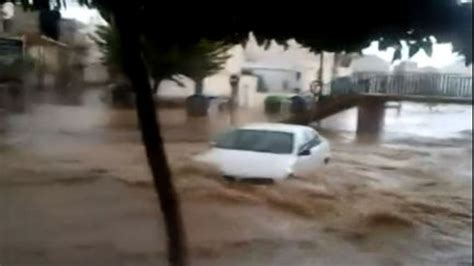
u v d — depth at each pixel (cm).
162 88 4450
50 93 3822
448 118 4597
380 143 2967
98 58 4028
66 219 1322
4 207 1384
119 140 2464
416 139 3203
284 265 1158
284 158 1702
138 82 796
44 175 1692
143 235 1240
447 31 594
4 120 2828
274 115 3928
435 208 1569
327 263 1180
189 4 656
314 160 1812
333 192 1627
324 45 678
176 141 2530
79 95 3938
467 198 1712
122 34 740
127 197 1488
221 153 1728
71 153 2064
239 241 1232
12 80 3083
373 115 3553
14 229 1258
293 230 1316
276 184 1630
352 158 2394
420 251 1256
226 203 1451
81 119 3102
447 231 1390
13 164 1819
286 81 5666
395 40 634
